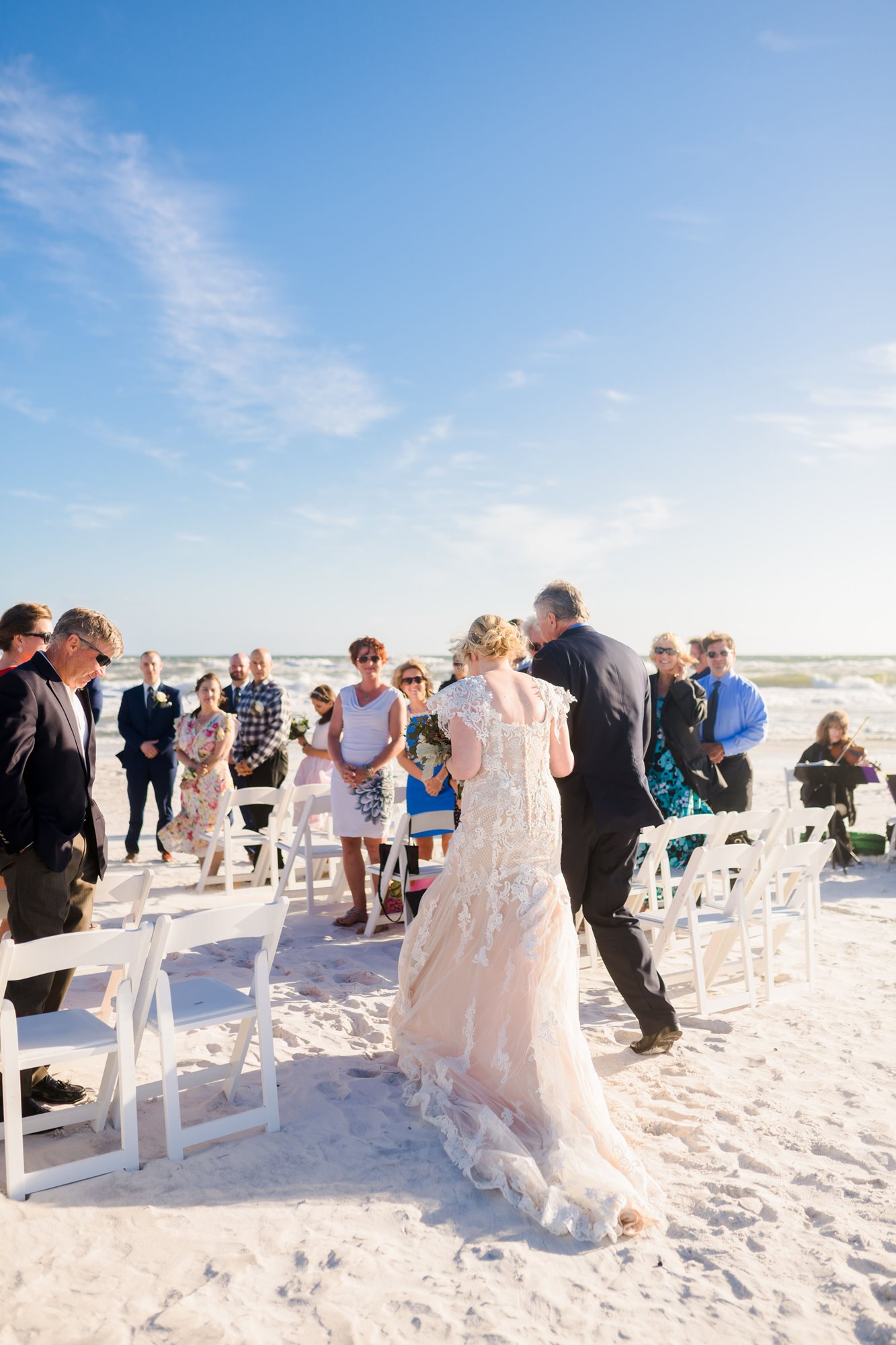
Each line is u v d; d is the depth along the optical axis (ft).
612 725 13.83
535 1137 10.71
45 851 11.19
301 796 25.73
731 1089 12.94
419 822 19.81
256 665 29.30
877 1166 10.76
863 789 49.01
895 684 146.20
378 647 21.84
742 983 18.16
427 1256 8.92
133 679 132.77
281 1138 11.10
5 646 14.39
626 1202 9.50
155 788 30.42
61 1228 9.14
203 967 18.49
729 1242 9.25
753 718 23.18
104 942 10.19
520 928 11.62
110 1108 11.35
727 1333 7.88
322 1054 13.89
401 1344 7.63
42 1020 10.82
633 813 13.65
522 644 12.68
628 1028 15.34
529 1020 11.28
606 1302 8.27
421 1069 12.42
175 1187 9.94
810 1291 8.46
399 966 13.29
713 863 16.05
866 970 18.94
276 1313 8.01
